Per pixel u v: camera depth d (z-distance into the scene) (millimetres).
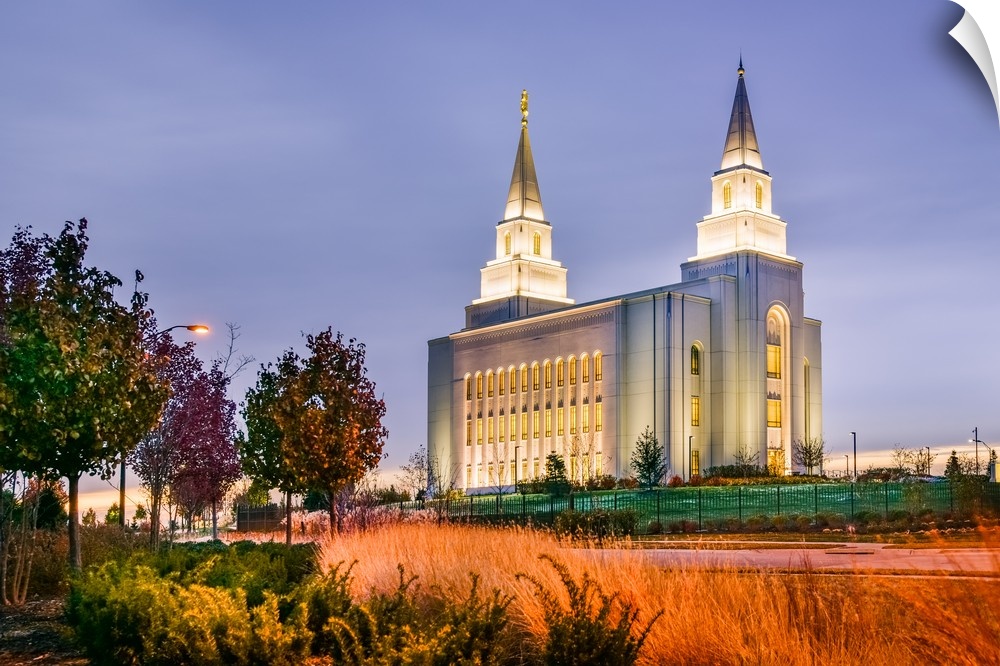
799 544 32094
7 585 22203
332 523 29578
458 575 13672
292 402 30734
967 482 40500
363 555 17562
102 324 19297
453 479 105500
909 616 9195
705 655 9383
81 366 18656
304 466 30109
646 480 78562
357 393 31156
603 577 11516
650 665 9492
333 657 10023
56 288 19031
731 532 43875
